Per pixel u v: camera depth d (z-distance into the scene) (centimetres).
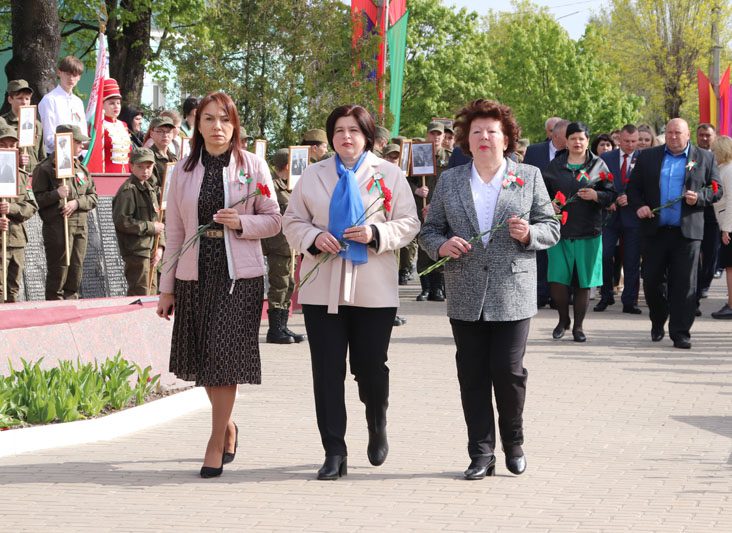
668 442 895
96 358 1029
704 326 1677
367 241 761
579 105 6525
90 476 775
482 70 6419
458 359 792
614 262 2034
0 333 953
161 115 1448
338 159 792
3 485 750
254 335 783
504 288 771
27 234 1386
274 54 1998
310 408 1023
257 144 1441
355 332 788
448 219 788
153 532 652
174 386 1096
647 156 1419
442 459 834
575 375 1216
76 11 3059
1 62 3600
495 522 675
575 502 720
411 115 6222
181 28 3097
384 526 665
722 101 3042
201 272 782
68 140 1366
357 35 2070
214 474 775
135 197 1380
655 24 6197
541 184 795
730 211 1741
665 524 671
